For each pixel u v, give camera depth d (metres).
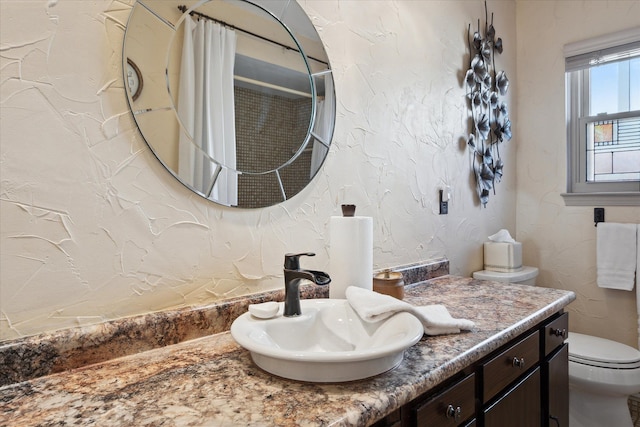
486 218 2.14
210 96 1.00
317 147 1.26
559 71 2.25
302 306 0.97
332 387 0.67
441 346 0.87
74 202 0.78
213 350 0.86
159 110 0.90
